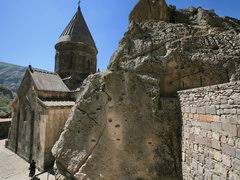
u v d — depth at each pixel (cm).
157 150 615
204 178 452
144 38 786
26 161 1261
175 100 632
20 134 1432
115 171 619
